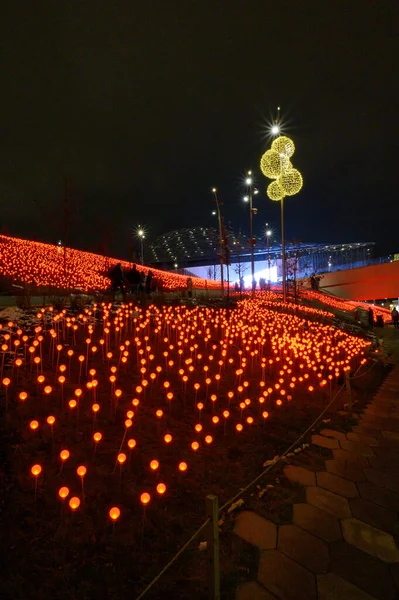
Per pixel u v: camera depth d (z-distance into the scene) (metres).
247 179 23.11
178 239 122.50
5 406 5.29
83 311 11.34
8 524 3.34
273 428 6.48
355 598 3.02
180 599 2.85
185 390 7.02
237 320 14.95
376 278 52.38
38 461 4.28
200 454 5.12
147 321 10.62
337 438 6.62
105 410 5.77
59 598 2.74
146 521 3.64
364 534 3.89
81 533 3.35
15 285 13.56
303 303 29.81
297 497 4.57
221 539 3.63
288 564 3.39
